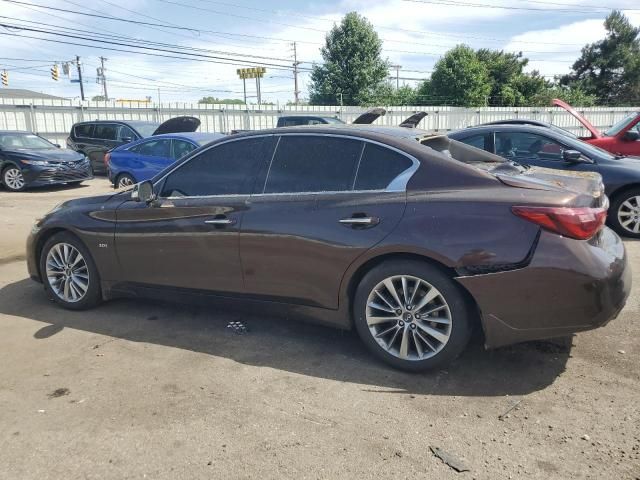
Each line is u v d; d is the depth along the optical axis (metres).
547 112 30.52
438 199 3.41
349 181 3.72
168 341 4.19
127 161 11.85
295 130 4.02
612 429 2.91
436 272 3.38
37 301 5.15
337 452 2.77
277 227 3.81
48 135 21.52
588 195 3.36
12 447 2.85
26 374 3.66
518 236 3.20
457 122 29.17
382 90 40.03
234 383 3.51
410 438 2.88
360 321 3.67
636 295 4.93
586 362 3.69
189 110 23.30
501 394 3.31
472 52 42.66
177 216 4.24
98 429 3.00
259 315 4.49
